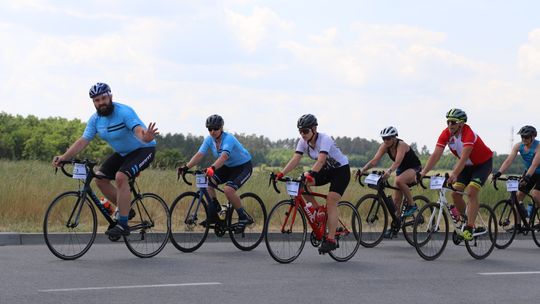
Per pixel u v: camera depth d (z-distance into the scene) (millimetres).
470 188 16375
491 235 17016
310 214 15125
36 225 18828
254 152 90062
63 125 150250
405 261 15852
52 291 10961
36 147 144500
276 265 14609
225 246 17828
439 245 16359
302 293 11586
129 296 10797
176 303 10445
